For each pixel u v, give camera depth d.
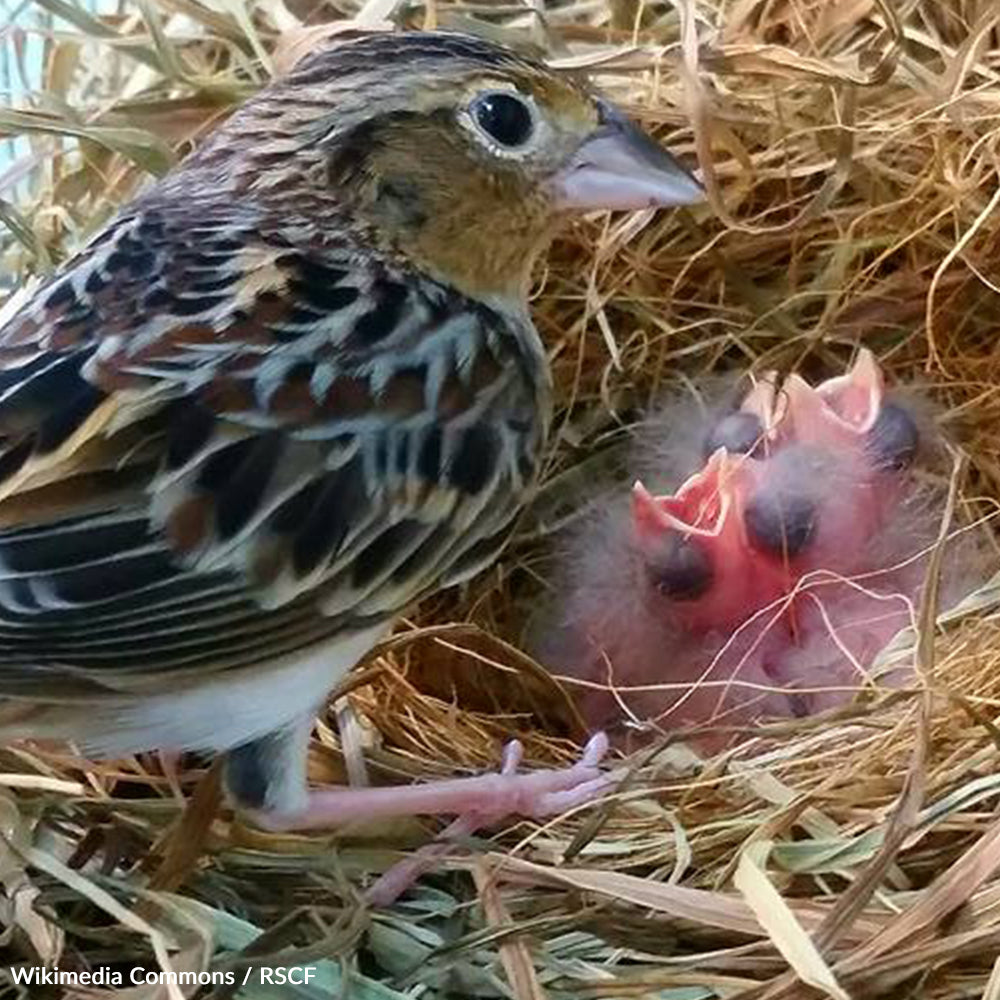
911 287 0.28
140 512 0.21
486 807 0.23
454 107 0.22
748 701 0.26
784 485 0.26
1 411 0.21
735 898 0.22
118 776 0.23
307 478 0.21
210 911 0.22
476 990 0.22
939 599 0.25
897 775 0.23
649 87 0.27
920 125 0.27
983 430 0.27
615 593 0.27
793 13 0.28
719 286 0.28
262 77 0.27
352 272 0.22
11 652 0.20
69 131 0.26
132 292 0.22
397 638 0.25
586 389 0.28
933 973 0.21
